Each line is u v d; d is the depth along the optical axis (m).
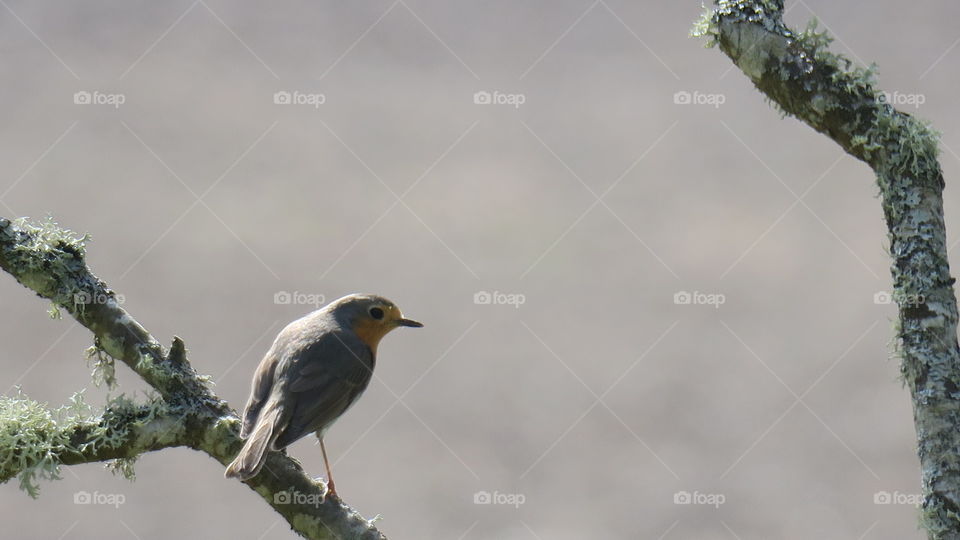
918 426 3.37
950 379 3.37
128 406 4.63
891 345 3.56
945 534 3.25
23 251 4.73
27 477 4.40
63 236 4.84
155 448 4.62
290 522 4.68
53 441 4.48
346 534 4.59
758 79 3.86
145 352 4.72
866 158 3.71
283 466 4.72
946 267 3.50
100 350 4.95
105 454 4.54
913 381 3.42
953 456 3.29
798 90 3.75
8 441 4.41
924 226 3.54
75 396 4.59
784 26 3.88
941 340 3.42
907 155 3.61
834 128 3.75
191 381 4.75
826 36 3.80
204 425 4.68
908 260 3.52
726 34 3.87
